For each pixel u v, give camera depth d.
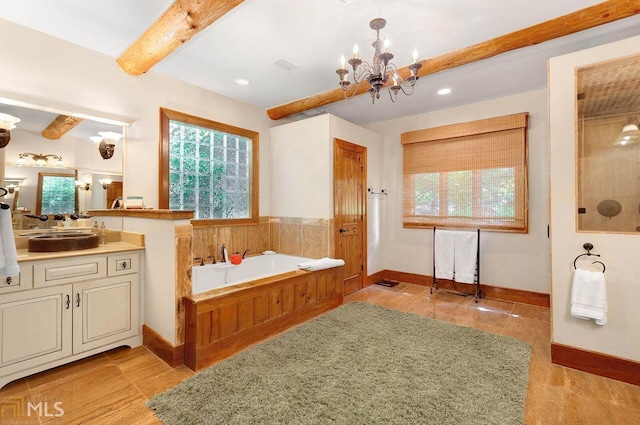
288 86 3.39
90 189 2.66
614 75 2.06
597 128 2.14
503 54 2.68
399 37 2.39
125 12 2.10
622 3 1.92
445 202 4.16
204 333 2.12
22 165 2.35
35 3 2.00
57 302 2.02
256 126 4.05
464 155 4.00
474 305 3.52
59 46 2.43
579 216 2.14
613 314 2.00
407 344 2.42
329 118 3.62
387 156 4.74
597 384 1.93
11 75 2.22
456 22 2.20
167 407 1.66
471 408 1.65
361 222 4.22
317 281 3.19
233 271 3.48
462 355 2.24
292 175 3.99
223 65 2.89
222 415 1.58
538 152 3.53
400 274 4.62
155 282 2.33
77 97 2.53
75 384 1.91
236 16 2.14
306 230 3.83
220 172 3.71
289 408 1.63
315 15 2.12
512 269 3.69
